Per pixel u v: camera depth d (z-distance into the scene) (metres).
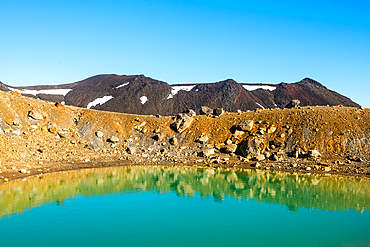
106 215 30.50
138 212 31.56
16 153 57.16
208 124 81.38
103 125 82.50
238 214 31.03
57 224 27.77
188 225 27.72
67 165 59.19
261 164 60.84
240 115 83.81
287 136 68.00
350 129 64.88
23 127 66.06
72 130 77.06
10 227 27.03
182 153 72.69
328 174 51.62
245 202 35.59
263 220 29.17
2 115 63.28
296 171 54.41
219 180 48.16
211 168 59.84
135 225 27.72
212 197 37.75
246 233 25.78
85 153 69.19
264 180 47.91
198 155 71.00
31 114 69.88
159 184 45.28
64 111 81.31
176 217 30.05
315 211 32.06
